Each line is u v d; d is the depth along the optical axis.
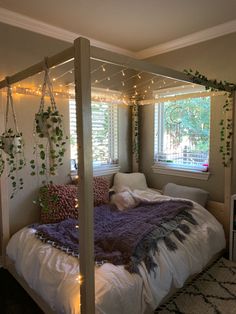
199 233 2.30
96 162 3.39
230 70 2.71
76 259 1.76
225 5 2.26
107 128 3.50
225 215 2.76
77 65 1.24
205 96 2.84
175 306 1.92
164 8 2.30
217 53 2.79
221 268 2.45
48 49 2.69
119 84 3.46
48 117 1.50
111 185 3.56
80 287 1.35
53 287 1.63
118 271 1.63
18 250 2.11
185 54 3.06
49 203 2.54
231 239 2.56
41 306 1.83
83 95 1.23
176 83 3.23
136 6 2.27
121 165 3.68
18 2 2.17
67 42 2.83
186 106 3.20
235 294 2.07
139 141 3.75
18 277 2.16
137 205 2.88
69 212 2.56
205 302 1.97
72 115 2.98
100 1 2.17
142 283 1.65
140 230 2.03
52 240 2.03
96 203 2.93
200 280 2.26
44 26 2.60
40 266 1.79
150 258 1.80
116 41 3.10
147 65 1.74
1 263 2.46
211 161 2.96
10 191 2.47
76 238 2.03
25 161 2.50
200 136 3.07
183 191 2.99
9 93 2.09
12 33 2.43
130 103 3.63
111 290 1.49
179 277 1.90
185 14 2.43
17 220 2.57
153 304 1.66
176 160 3.34
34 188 2.67
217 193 2.93
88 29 2.75
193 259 2.08
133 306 1.57
